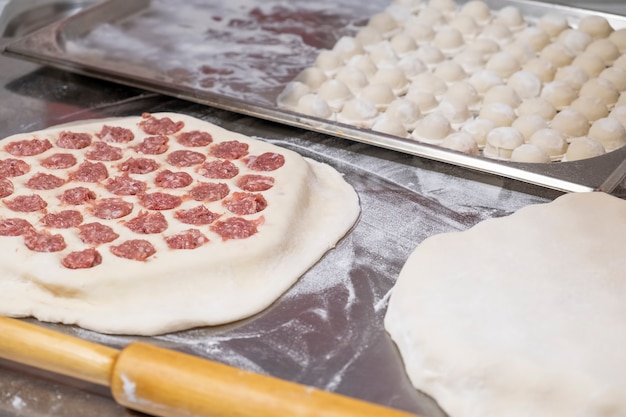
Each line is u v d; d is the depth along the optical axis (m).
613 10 1.24
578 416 0.66
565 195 0.85
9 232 0.80
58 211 0.83
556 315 0.72
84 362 0.67
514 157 0.93
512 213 0.86
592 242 0.79
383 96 1.02
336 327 0.75
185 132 0.94
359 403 0.63
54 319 0.75
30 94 1.04
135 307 0.76
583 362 0.68
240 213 0.83
